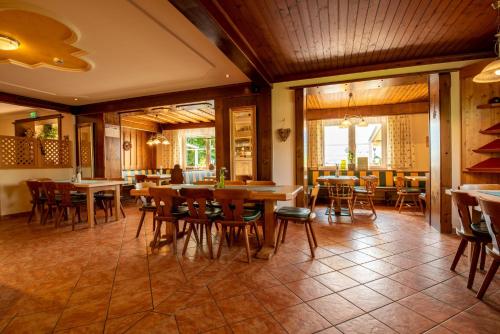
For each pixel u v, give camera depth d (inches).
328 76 177.6
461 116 150.1
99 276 95.1
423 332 62.8
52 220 191.5
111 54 140.0
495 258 74.0
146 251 122.2
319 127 302.4
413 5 105.5
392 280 90.4
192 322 67.2
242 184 149.0
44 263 107.9
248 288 85.0
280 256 114.0
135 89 208.4
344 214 206.4
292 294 81.0
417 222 179.3
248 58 135.3
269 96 189.8
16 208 214.1
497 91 143.5
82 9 98.6
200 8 89.7
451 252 118.2
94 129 253.6
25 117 308.7
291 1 102.0
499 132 138.9
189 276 94.5
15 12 98.1
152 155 413.4
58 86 197.5
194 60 150.3
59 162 249.3
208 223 114.0
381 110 278.8
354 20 116.2
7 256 116.3
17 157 216.4
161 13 102.7
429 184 171.5
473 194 87.3
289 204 191.5
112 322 67.5
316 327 64.9
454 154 152.5
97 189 174.4
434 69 156.6
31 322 67.9
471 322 66.5
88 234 152.6
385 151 289.1
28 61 147.4
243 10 107.7
